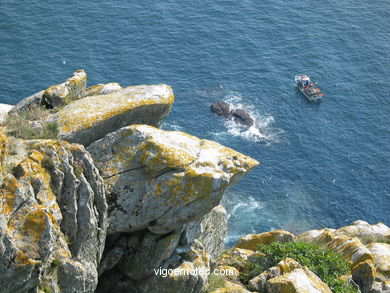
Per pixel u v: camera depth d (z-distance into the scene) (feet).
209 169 57.62
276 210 182.19
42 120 62.34
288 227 176.96
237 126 213.46
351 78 250.57
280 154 204.85
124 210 57.88
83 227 51.34
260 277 65.67
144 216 57.62
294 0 298.35
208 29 266.16
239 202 182.80
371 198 191.83
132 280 61.05
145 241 59.52
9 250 42.60
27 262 42.65
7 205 45.06
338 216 183.42
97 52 240.32
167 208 57.06
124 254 60.59
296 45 265.54
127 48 245.24
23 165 48.80
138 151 59.00
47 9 260.42
